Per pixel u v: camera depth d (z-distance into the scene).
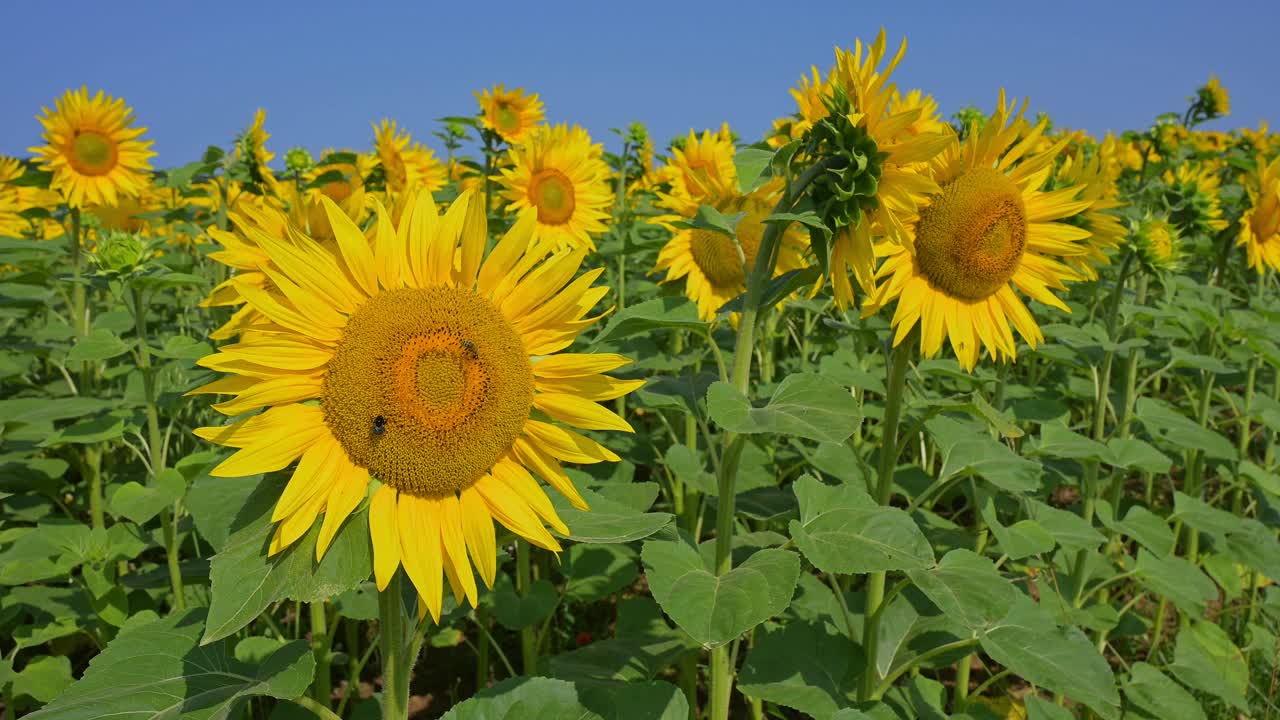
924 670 1.23
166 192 2.42
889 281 0.88
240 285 0.55
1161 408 1.17
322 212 0.81
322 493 0.55
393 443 0.56
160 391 1.05
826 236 0.72
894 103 0.80
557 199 1.67
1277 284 2.08
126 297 1.73
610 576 1.06
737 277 1.34
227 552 0.55
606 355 0.62
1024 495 1.00
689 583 0.65
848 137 0.72
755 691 0.77
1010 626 0.77
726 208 1.31
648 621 1.00
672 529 0.76
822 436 0.61
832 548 0.69
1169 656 1.26
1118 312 1.18
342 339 0.57
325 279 0.56
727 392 0.67
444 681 1.21
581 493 0.74
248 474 0.54
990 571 0.74
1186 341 1.85
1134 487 1.81
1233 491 1.59
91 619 0.97
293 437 0.55
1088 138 2.80
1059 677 0.72
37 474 1.18
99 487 1.17
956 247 0.86
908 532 0.70
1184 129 2.40
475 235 0.60
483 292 0.62
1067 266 0.93
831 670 0.81
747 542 0.93
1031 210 0.92
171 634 0.65
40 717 0.54
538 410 0.63
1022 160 0.99
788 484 1.30
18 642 0.92
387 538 0.56
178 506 0.98
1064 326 1.21
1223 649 1.13
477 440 0.58
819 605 0.97
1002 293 0.92
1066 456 0.99
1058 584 1.03
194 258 1.90
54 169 1.66
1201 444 1.09
